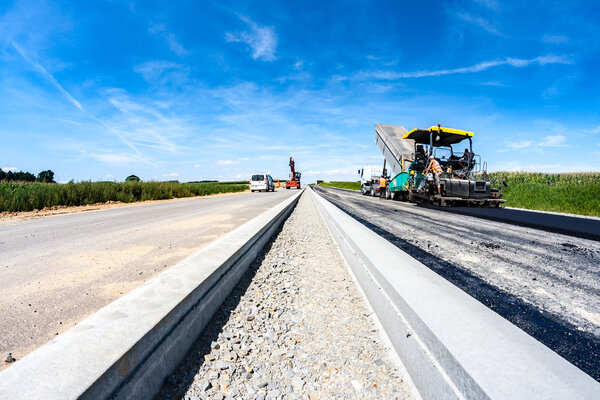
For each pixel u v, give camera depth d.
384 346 1.79
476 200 11.86
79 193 12.01
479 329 1.22
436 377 1.15
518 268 3.22
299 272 3.39
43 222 6.58
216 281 2.26
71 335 1.19
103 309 1.45
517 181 24.28
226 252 2.75
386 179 19.59
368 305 2.43
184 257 3.38
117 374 1.04
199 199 16.39
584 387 0.86
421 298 1.58
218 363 1.60
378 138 19.33
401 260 2.45
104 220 6.83
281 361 1.68
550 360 0.99
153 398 1.29
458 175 12.72
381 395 1.38
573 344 1.70
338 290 2.80
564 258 3.66
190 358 1.63
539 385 0.86
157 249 3.78
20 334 1.65
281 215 7.32
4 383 0.90
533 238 4.97
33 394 0.85
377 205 12.92
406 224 6.64
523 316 2.07
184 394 1.35
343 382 1.49
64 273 2.78
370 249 2.88
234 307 2.36
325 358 1.71
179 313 1.59
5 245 4.04
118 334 1.20
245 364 1.63
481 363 0.97
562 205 12.02
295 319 2.21
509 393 0.83
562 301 2.33
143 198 15.10
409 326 1.49
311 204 14.05
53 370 0.96
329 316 2.26
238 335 1.94
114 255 3.47
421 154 14.74
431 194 12.92
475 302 1.53
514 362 0.98
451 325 1.25
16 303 2.09
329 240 5.33
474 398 0.90
